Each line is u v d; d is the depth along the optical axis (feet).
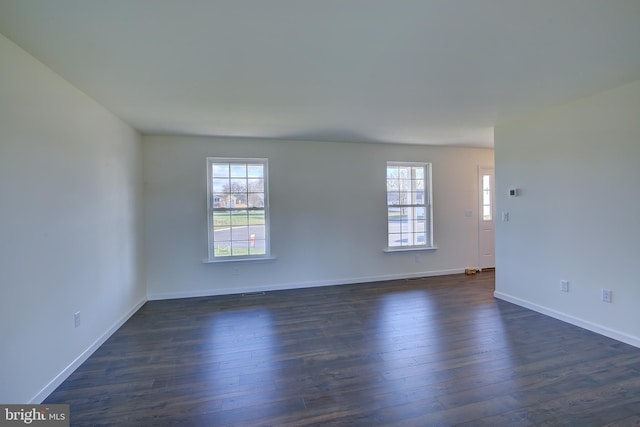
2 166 5.95
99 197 9.85
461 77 8.25
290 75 7.98
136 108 10.36
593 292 10.03
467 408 6.47
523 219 12.42
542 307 11.76
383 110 11.00
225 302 13.87
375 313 12.23
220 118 11.71
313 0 5.03
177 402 6.82
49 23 5.57
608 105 9.41
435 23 5.74
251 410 6.53
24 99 6.56
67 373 7.87
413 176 18.19
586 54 7.05
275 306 13.25
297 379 7.66
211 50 6.66
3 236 5.94
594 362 8.21
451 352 8.92
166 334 10.50
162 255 14.39
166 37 6.12
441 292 14.93
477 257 19.01
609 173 9.47
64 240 7.92
